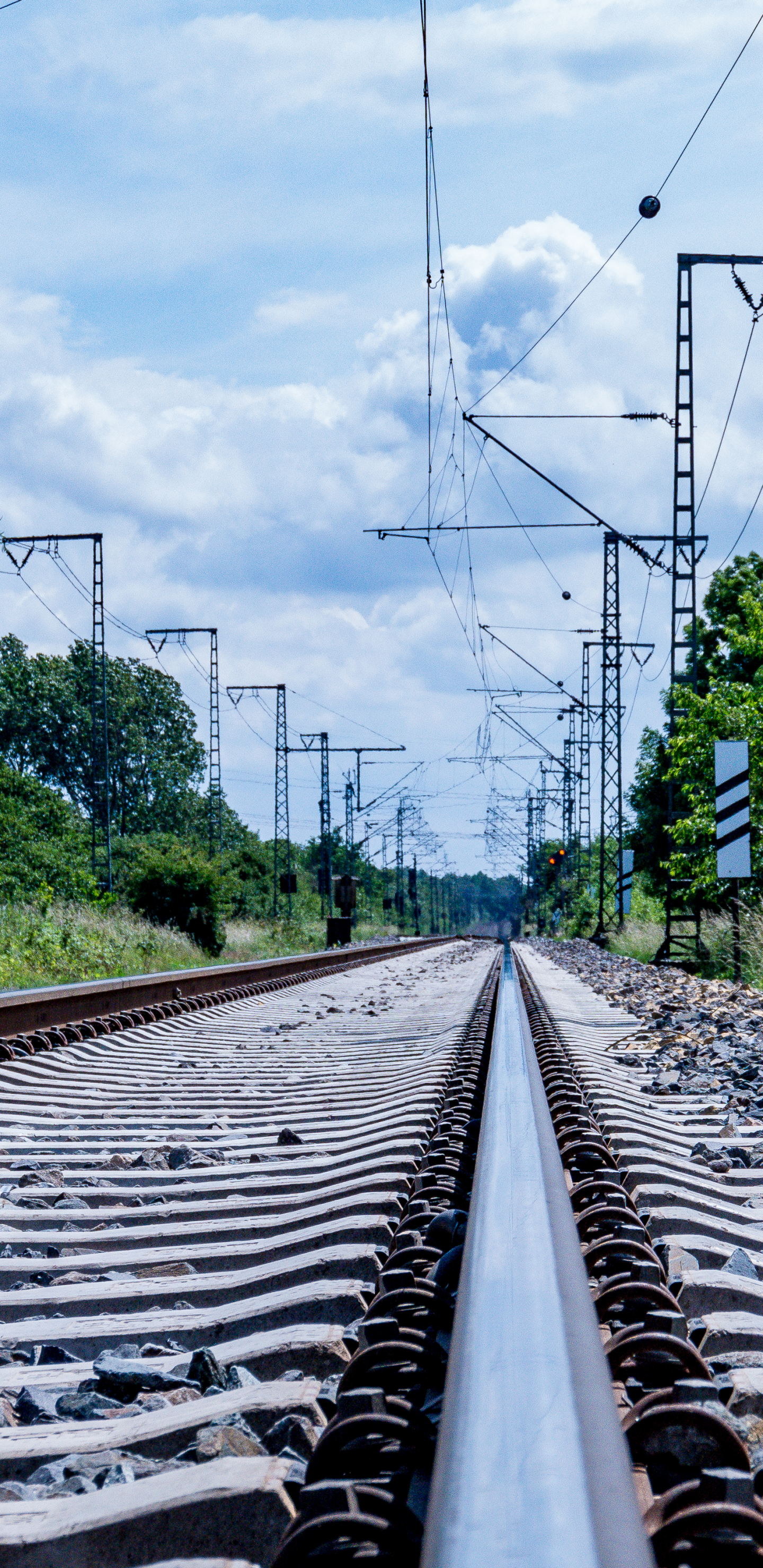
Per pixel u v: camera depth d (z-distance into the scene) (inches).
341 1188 165.3
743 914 789.9
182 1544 69.0
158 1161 211.2
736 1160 203.2
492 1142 125.7
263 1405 88.1
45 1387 109.2
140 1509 70.4
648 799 2030.0
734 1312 111.6
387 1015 527.8
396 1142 191.6
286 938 1851.6
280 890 2583.7
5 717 3164.4
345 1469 74.7
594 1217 118.5
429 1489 75.4
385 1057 366.6
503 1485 48.2
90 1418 100.8
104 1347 119.5
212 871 1374.3
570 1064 289.0
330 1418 87.0
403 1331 87.7
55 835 1653.5
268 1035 448.1
